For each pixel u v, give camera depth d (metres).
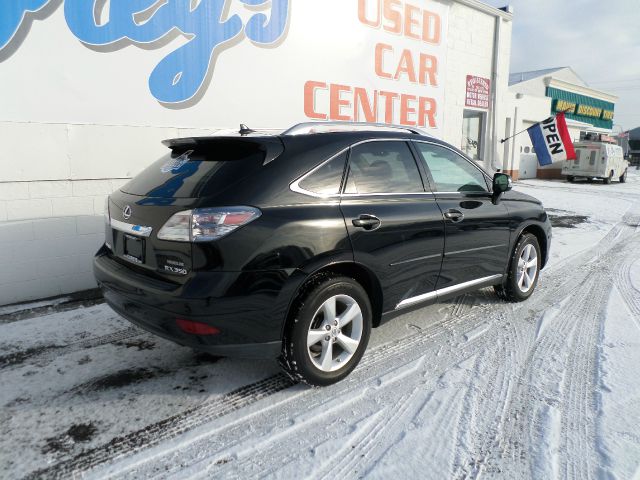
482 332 3.95
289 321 2.79
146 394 2.94
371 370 3.25
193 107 5.57
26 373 3.19
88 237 4.97
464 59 9.45
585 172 21.56
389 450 2.39
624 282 5.55
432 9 8.48
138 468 2.26
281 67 6.36
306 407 2.79
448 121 9.30
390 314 3.36
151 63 5.16
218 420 2.66
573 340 3.77
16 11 4.25
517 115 19.91
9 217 4.47
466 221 3.82
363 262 3.03
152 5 5.07
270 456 2.35
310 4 6.57
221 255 2.52
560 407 2.77
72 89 4.66
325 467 2.27
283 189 2.77
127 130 5.07
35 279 4.70
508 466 2.26
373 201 3.18
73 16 4.56
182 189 2.77
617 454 2.33
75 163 4.77
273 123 6.38
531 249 4.76
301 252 2.71
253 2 5.94
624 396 2.88
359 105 7.47
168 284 2.62
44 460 2.31
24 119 4.42
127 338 3.79
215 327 2.55
